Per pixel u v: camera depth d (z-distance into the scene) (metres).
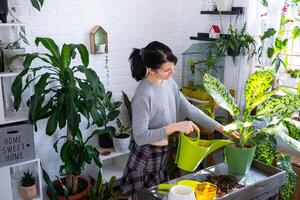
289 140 1.33
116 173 2.99
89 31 2.78
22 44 2.48
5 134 2.22
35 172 2.68
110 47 2.93
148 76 1.68
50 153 2.79
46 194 2.68
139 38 3.10
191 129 1.47
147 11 3.09
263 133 1.54
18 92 2.11
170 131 1.49
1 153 2.23
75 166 2.36
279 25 2.61
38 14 2.51
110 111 2.75
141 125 1.60
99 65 2.90
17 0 2.40
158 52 1.56
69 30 2.68
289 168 1.90
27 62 2.08
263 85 1.42
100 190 2.55
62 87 2.28
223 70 3.04
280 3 2.55
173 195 1.10
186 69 3.27
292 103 1.38
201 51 3.12
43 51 2.58
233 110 1.44
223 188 1.31
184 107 1.83
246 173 1.45
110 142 2.94
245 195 1.26
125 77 3.08
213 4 2.98
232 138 1.49
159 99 1.69
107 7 2.84
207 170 1.49
